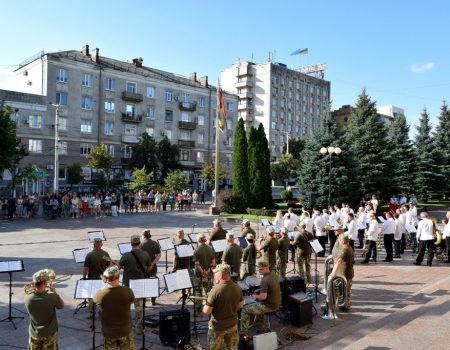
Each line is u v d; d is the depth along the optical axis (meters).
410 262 15.26
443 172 45.56
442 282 12.01
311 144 31.94
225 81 91.62
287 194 41.31
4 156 29.66
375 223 14.92
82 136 50.84
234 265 9.80
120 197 37.72
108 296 5.50
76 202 30.20
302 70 104.62
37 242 19.17
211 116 66.19
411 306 9.39
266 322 7.55
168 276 7.30
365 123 34.84
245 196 33.16
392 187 34.19
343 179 29.59
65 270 13.39
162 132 59.50
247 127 87.31
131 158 52.00
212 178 54.62
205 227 25.23
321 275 13.16
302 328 8.14
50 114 47.84
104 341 5.59
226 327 5.82
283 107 88.31
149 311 9.27
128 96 54.75
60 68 48.75
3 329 8.15
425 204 40.97
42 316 5.66
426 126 46.91
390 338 7.06
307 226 16.19
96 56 52.69
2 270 8.28
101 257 8.66
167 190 42.22
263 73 86.12
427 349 6.52
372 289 11.23
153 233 22.52
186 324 7.41
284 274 11.96
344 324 8.43
